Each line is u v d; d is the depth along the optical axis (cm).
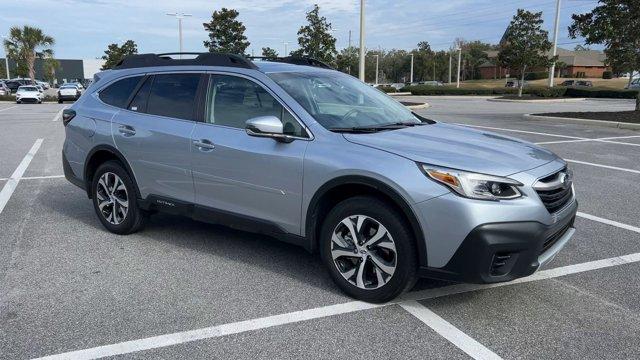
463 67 11050
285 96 436
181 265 477
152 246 528
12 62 8575
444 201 350
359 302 402
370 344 343
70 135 595
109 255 502
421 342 346
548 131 1526
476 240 343
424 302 403
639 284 438
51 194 750
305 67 509
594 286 434
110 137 544
